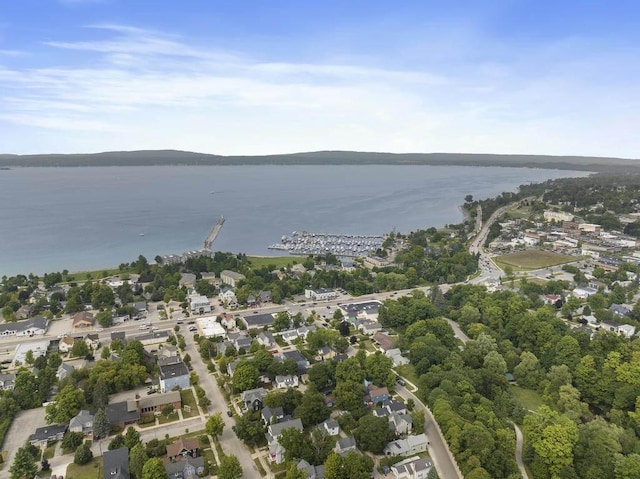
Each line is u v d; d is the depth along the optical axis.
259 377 164.12
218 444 131.88
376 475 121.44
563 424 130.00
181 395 158.00
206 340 192.12
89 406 146.38
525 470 126.69
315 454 123.62
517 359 181.50
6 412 143.75
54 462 123.38
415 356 181.62
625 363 159.62
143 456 117.81
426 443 132.88
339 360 178.12
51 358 173.75
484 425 132.62
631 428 138.75
